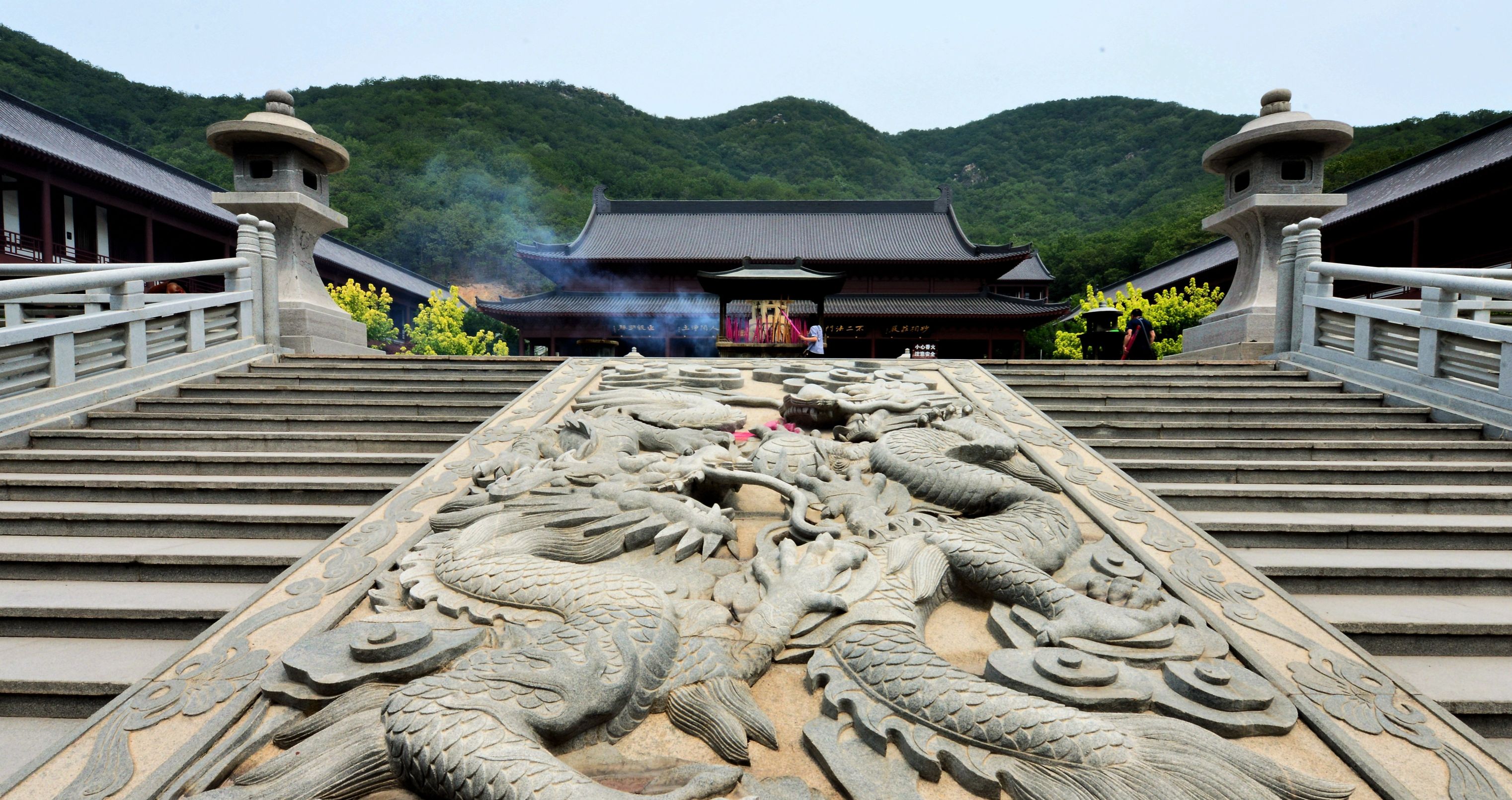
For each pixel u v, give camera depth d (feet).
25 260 80.23
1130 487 17.17
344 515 17.43
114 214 93.50
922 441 17.26
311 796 8.56
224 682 10.66
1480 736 9.97
